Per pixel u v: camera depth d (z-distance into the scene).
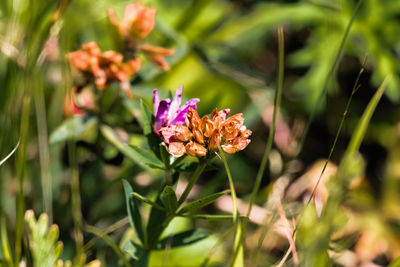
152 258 0.37
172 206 0.30
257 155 0.45
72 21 0.42
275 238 0.38
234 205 0.30
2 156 0.36
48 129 0.40
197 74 0.45
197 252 0.37
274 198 0.37
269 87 0.44
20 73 0.37
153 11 0.36
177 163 0.31
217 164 0.40
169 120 0.31
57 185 0.38
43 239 0.32
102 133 0.37
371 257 0.43
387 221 0.45
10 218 0.37
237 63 0.42
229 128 0.30
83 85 0.36
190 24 0.45
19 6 0.36
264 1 0.43
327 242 0.31
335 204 0.31
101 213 0.38
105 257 0.37
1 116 0.37
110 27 0.36
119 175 0.39
